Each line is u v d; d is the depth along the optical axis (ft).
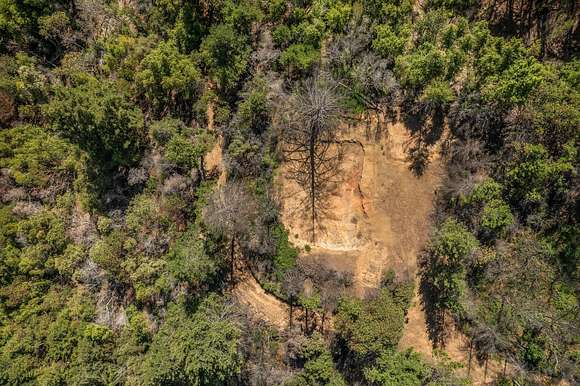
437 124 126.41
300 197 134.00
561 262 127.13
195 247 131.44
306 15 122.52
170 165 132.26
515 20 122.01
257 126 132.16
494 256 122.93
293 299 137.18
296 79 129.18
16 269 134.92
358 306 126.72
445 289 128.77
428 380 130.21
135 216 131.34
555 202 124.77
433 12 115.75
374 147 129.29
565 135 112.27
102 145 131.54
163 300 136.56
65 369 129.80
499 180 122.93
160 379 123.54
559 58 121.70
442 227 124.26
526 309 128.47
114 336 134.82
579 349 128.77
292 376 137.28
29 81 132.16
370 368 130.62
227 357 121.08
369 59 121.90
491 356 132.26
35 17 132.57
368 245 132.36
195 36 127.85
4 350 132.05
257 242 135.33
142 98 135.74
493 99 114.11
